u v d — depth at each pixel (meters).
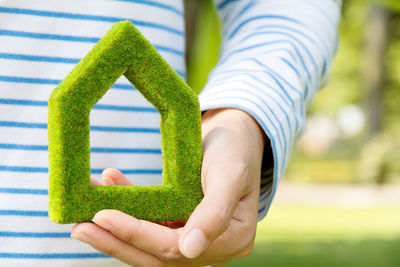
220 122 0.75
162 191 0.68
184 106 0.69
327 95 15.29
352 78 14.71
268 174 0.86
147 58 0.67
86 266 0.84
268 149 0.84
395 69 13.53
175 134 0.69
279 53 0.92
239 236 0.68
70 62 0.85
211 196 0.61
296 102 0.88
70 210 0.63
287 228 6.00
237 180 0.63
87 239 0.62
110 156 0.87
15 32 0.82
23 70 0.82
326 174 12.21
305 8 1.01
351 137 16.19
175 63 0.97
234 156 0.66
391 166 11.16
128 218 0.61
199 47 2.53
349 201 8.89
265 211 0.87
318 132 15.39
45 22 0.83
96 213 0.64
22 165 0.82
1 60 0.81
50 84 0.83
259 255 4.36
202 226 0.58
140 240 0.61
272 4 1.02
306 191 10.41
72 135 0.63
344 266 3.96
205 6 2.50
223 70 0.93
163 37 0.93
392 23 12.91
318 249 4.65
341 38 13.91
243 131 0.73
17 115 0.82
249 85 0.84
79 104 0.63
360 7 12.55
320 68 0.99
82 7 0.85
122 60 0.66
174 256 0.62
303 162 13.47
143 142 0.89
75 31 0.85
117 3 0.87
